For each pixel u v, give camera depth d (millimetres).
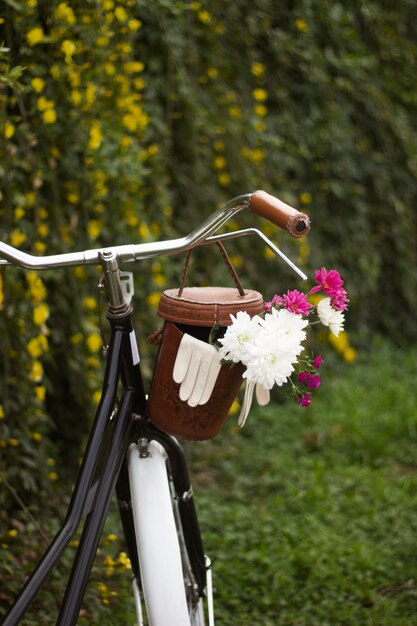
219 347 2350
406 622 3652
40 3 4070
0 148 3990
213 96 5977
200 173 5918
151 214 5344
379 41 7367
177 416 2445
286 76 6820
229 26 6148
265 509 4934
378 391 6758
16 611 2139
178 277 5871
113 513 4648
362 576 4070
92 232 4633
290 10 6648
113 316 2459
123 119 4562
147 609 2338
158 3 4582
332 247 7348
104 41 4238
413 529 4633
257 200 2352
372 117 7598
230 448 5848
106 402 2402
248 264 6387
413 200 8164
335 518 4770
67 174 4551
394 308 8117
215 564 4176
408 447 5980
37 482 4535
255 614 3807
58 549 2225
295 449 5852
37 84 3893
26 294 4254
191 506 2746
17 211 4145
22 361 4277
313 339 6848
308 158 6871
